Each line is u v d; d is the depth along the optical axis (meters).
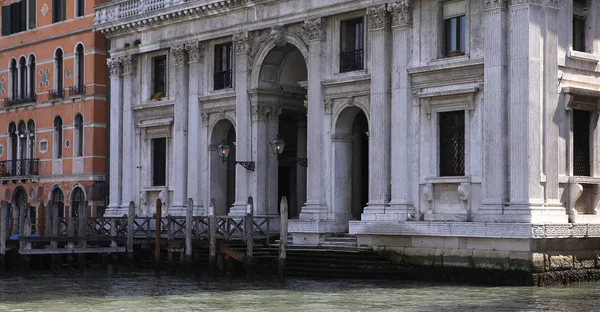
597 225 33.22
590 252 33.50
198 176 44.00
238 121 41.97
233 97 42.47
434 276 33.81
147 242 41.00
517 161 32.25
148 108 46.59
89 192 50.44
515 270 31.62
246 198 41.53
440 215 34.53
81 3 51.59
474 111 33.69
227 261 37.00
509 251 31.78
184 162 44.66
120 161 47.94
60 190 52.75
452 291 30.30
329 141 38.47
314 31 38.69
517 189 32.25
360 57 37.62
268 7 40.59
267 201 41.44
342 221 38.28
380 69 36.28
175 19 44.56
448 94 34.25
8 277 37.38
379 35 36.34
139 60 47.31
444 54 34.91
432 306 26.84
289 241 39.41
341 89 38.03
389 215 35.66
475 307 26.55
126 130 47.53
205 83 43.94
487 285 31.94
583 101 34.00
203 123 44.09
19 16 56.34
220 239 38.69
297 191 44.03
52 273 39.22
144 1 46.34
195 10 43.28
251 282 34.12
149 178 46.72
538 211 31.97
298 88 42.84
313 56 38.75
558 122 33.12
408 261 34.66
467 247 32.94
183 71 44.62
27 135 55.44
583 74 34.25
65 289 32.53
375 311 25.97
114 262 40.53
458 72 34.16
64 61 52.66
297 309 26.62
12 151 56.75
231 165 45.06
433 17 34.94
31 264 41.41
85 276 37.59
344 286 32.19
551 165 32.69
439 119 34.97
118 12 47.97
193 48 44.03
